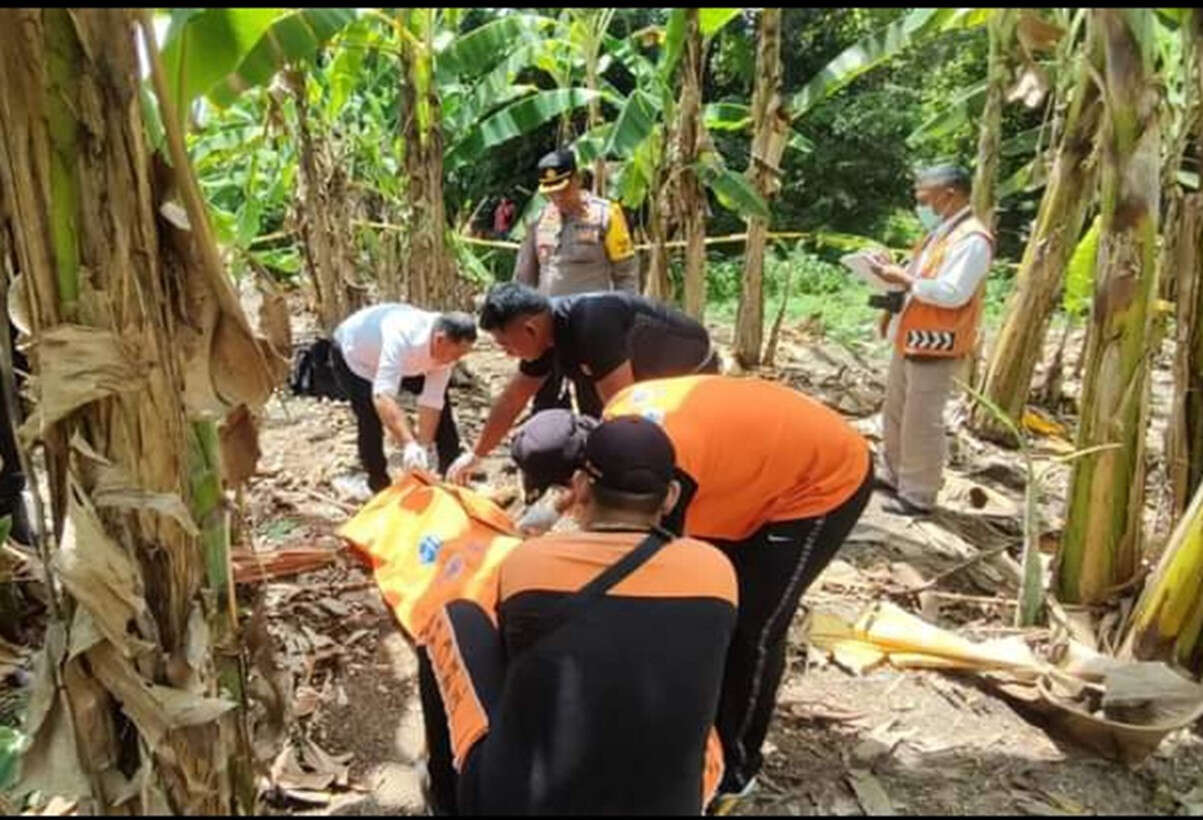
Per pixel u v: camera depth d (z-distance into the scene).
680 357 3.21
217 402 2.05
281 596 3.54
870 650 3.26
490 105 7.31
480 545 2.74
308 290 8.08
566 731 1.82
